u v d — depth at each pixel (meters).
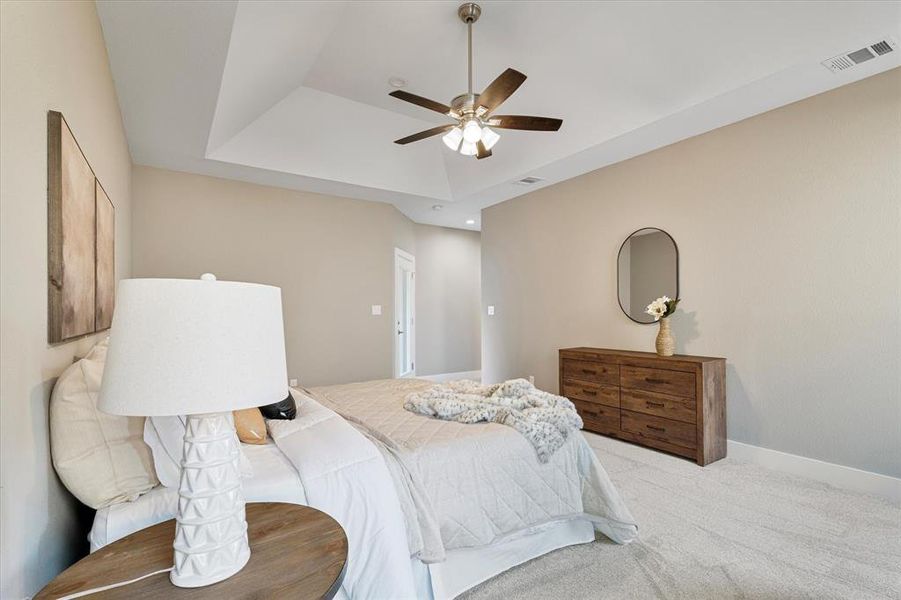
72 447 1.09
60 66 1.26
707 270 3.46
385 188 4.73
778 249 3.07
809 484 2.76
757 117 3.17
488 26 2.79
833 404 2.81
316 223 4.86
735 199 3.30
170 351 0.82
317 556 0.95
